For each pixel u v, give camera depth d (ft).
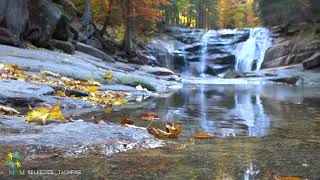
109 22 85.40
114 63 63.10
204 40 118.21
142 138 9.54
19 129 9.82
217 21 215.51
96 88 25.23
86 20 74.18
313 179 6.28
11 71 24.54
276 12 122.93
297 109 19.34
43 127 10.13
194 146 9.00
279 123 13.75
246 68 109.50
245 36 116.98
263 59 103.40
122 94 26.00
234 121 14.19
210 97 28.30
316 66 80.43
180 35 121.49
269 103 23.20
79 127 10.17
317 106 21.03
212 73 111.45
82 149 8.02
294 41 101.45
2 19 39.81
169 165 7.03
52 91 20.57
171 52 109.50
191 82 64.64
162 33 123.54
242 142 9.70
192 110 18.12
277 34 110.52
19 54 33.99
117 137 9.31
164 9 136.98
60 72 29.22
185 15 205.57
